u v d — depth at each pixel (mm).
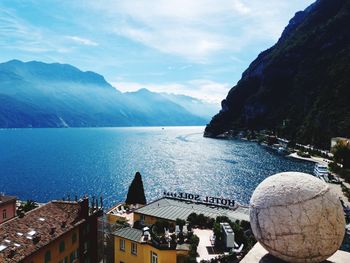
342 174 117312
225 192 114938
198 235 46531
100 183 137625
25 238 36625
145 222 54469
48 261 37938
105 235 53594
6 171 164375
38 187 130000
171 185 129125
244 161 182000
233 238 41562
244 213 57250
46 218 42281
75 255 43938
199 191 117562
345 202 82125
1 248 33594
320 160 171875
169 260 39281
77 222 43969
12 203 60781
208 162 185750
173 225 47750
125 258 45281
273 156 197375
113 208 70938
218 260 37781
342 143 138125
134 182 75562
